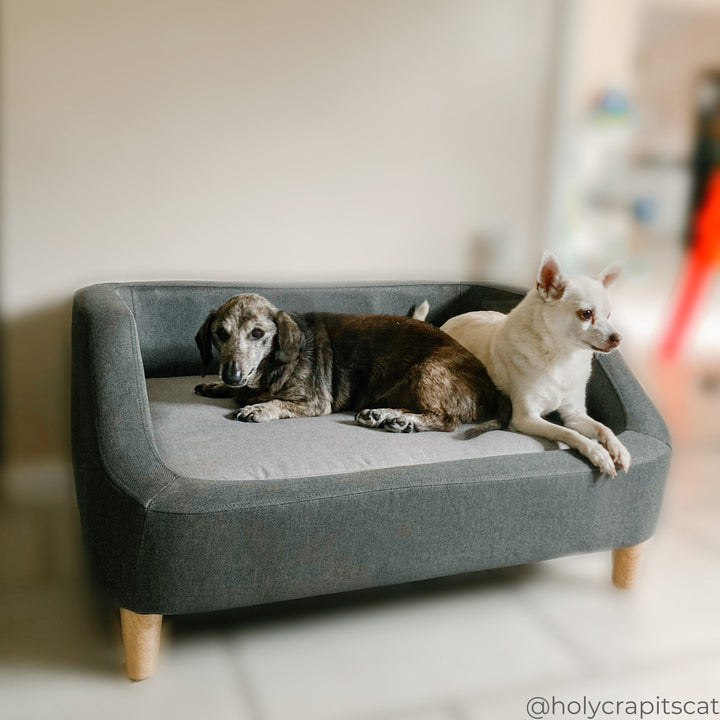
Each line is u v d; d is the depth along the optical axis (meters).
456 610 1.94
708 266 4.34
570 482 1.83
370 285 2.74
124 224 2.65
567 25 3.08
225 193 2.75
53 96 2.48
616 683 1.66
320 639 1.79
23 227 2.54
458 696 1.60
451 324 2.55
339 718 1.51
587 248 5.16
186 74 2.61
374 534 1.66
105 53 2.51
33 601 1.90
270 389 2.18
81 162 2.56
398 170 2.97
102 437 1.64
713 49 4.99
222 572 1.56
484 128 3.07
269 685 1.61
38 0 2.40
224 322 2.09
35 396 2.67
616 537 1.95
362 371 2.24
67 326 2.65
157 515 1.49
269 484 1.60
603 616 1.93
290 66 2.73
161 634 1.76
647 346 4.52
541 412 2.12
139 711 1.50
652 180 5.10
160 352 2.51
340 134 2.86
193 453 1.78
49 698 1.54
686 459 3.07
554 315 2.03
